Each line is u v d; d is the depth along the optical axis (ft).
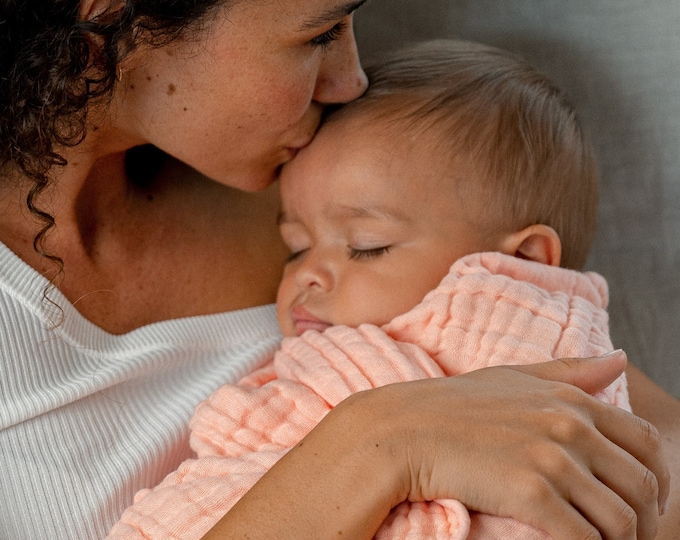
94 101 2.87
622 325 4.83
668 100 4.62
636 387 3.72
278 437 2.96
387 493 2.39
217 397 3.08
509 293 3.09
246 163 3.25
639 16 4.58
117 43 2.64
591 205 3.88
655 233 4.74
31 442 2.95
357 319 3.34
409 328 3.13
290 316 3.56
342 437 2.47
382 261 3.35
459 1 4.66
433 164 3.38
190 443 3.12
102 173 3.35
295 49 2.88
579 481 2.39
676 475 3.35
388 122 3.42
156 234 3.59
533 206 3.55
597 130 4.67
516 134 3.52
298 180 3.49
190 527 2.71
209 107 2.93
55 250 3.24
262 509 2.37
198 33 2.73
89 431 3.07
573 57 4.64
